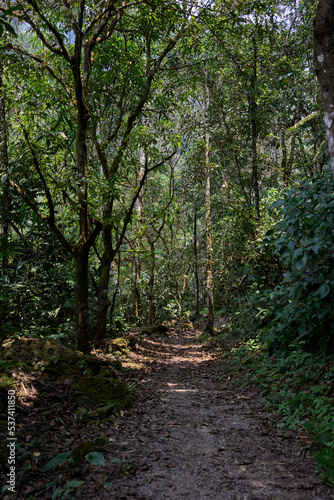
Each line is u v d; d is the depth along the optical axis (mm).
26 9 6770
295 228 5156
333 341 5516
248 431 4277
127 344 9758
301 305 5719
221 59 11156
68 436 3693
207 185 13750
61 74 8750
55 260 9352
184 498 2705
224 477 3066
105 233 10125
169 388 6730
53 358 5047
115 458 3262
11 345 5184
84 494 2668
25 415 3896
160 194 17828
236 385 6699
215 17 8656
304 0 9859
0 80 7328
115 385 5191
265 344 7840
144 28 9289
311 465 3209
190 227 22094
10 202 8352
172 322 18484
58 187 7504
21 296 8516
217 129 13320
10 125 7812
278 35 11242
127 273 16375
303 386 5121
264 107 11062
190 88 12750
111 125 10922
